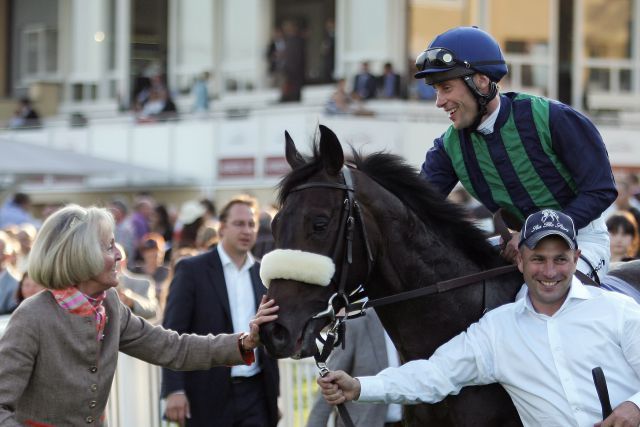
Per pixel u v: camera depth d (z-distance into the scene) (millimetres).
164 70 36219
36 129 34469
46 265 5625
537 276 5750
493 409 6086
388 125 24875
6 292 11172
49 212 17703
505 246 6418
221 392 8742
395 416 8523
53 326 5637
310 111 25719
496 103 6391
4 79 42344
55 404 5656
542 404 5785
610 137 26016
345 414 5871
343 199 5820
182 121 29828
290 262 5594
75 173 22891
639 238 12023
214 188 28469
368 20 29422
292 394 10055
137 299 9664
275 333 5582
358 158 6293
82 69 39062
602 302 5816
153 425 9617
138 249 20656
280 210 5836
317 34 32031
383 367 8328
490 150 6492
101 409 5844
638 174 26156
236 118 27922
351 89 28672
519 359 5836
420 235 6168
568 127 6289
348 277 5832
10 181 24984
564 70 30359
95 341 5734
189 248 15852
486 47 6285
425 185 6293
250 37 33531
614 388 5707
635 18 31062
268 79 32656
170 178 28922
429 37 29109
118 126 31734
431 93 27359
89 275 5652
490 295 6270
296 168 5883
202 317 8836
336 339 5902
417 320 6172
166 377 8734
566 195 6484
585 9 30469
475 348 5898
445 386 5867
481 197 6754
